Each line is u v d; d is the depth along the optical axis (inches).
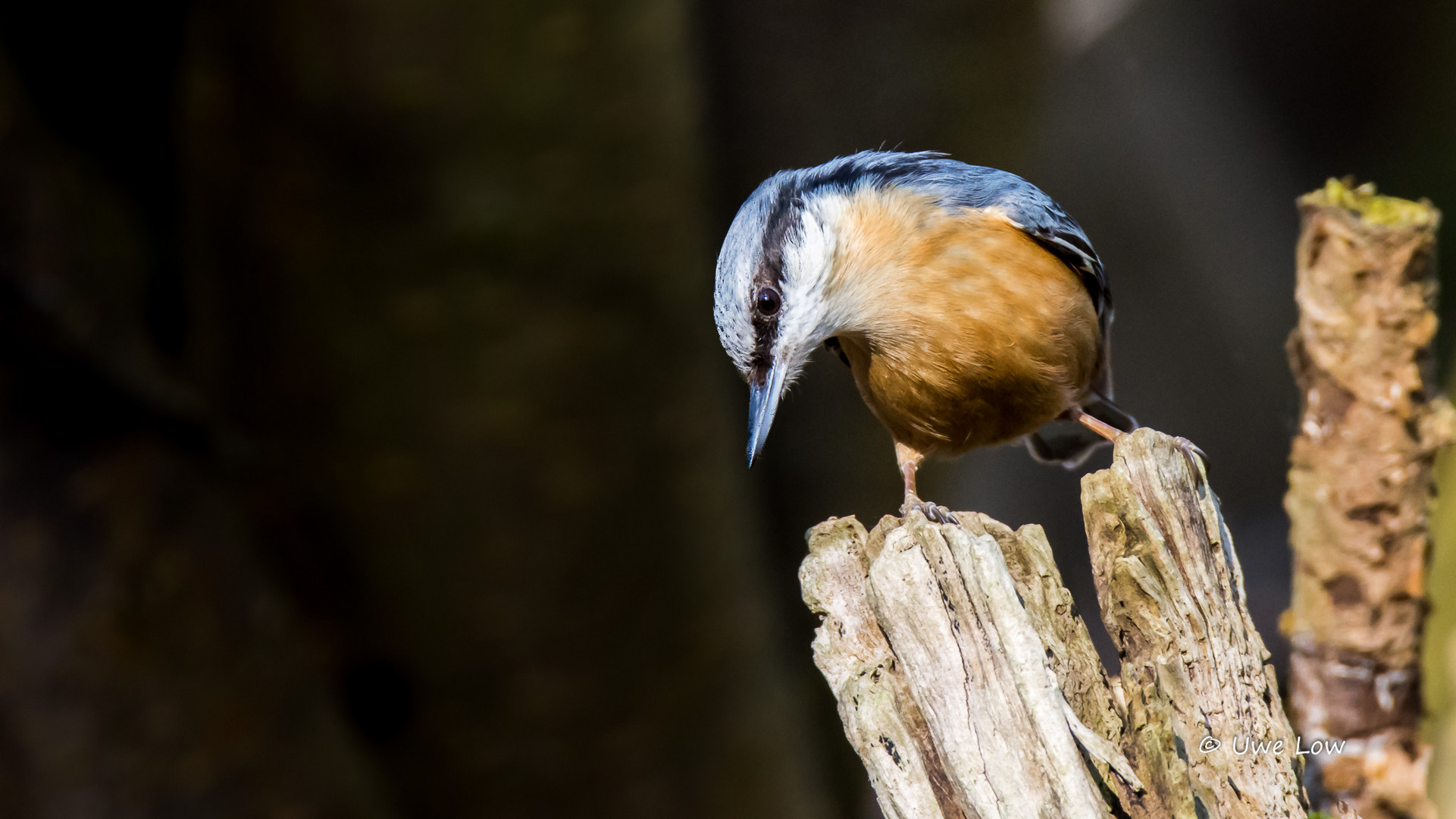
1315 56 199.6
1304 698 127.5
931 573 125.6
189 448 129.0
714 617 130.6
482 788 130.2
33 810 128.4
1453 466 129.6
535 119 129.2
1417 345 127.0
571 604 130.0
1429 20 188.4
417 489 129.7
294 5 128.7
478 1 128.8
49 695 128.4
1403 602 127.2
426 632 130.0
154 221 129.9
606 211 129.6
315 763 129.2
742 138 134.2
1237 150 204.5
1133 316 206.2
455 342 129.5
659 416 130.1
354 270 129.3
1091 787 125.3
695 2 133.6
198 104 129.3
